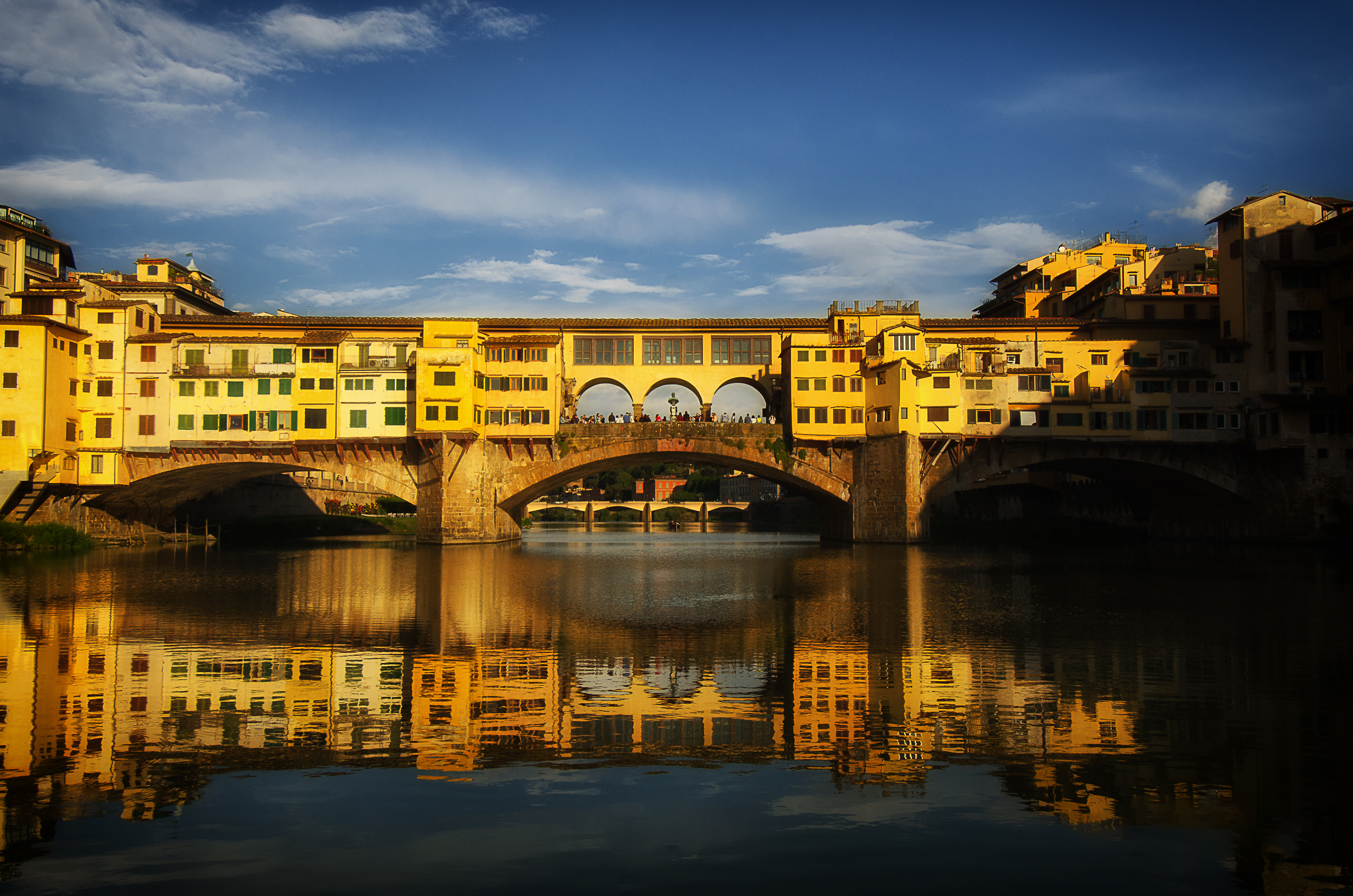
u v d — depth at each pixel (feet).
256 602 126.21
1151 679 76.48
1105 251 348.59
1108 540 279.90
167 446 254.47
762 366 283.59
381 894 37.96
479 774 52.54
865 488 265.75
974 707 67.26
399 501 424.46
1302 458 242.78
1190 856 42.24
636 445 263.08
